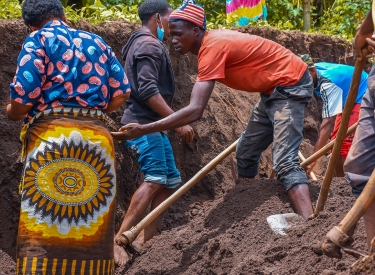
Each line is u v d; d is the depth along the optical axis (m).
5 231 7.16
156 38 7.36
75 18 8.37
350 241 4.28
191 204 8.72
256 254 5.85
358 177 4.82
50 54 5.34
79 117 5.40
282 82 6.64
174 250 6.71
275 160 6.60
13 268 6.57
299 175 6.48
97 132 5.45
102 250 5.49
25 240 5.29
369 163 4.83
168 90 7.46
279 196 6.75
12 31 7.60
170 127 6.26
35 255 5.27
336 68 8.45
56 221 5.31
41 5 5.55
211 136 9.26
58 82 5.35
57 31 5.42
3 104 7.45
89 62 5.47
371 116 4.88
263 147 7.28
